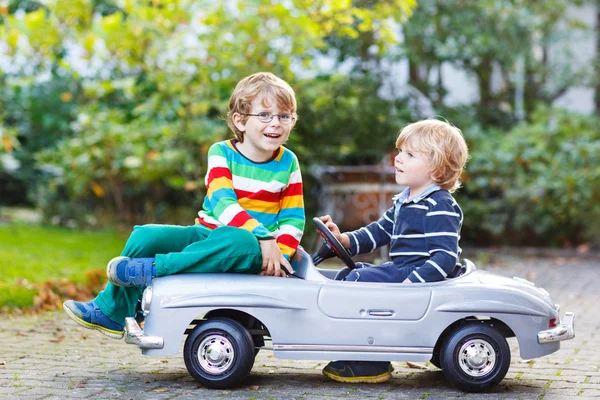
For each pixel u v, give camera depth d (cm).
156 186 1058
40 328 479
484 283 344
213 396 319
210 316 348
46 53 941
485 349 336
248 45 854
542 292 355
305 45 842
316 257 373
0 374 356
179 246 349
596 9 1343
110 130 977
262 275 338
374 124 913
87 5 919
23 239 899
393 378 365
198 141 884
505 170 1023
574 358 419
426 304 333
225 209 339
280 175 354
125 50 912
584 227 1047
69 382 342
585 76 1292
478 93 1325
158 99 924
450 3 1209
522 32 1248
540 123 1095
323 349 329
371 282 345
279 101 346
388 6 793
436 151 348
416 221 349
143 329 331
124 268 337
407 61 1243
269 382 349
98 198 1109
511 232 1059
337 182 873
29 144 1272
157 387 334
